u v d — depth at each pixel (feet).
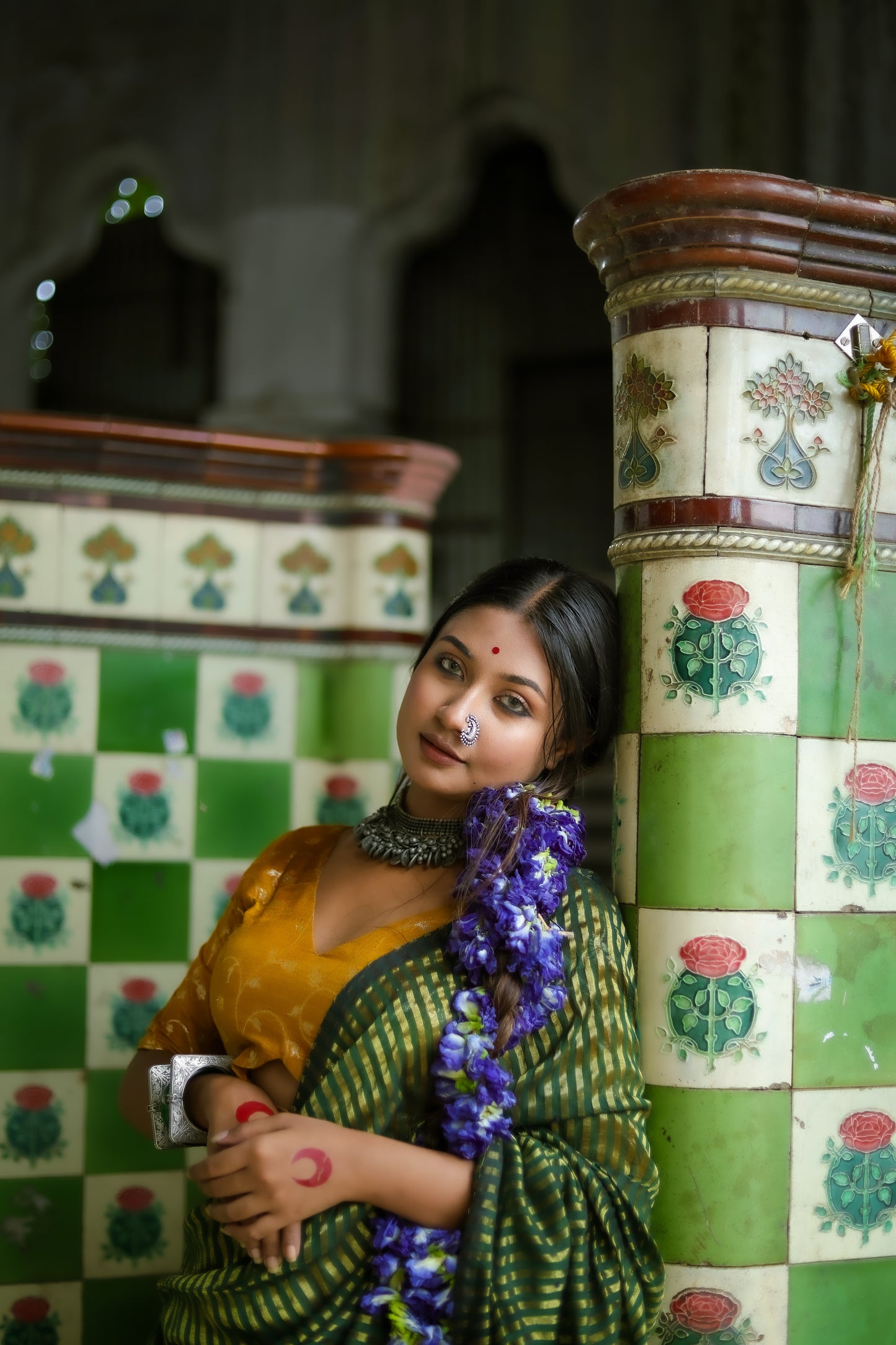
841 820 4.61
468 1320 3.91
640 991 4.53
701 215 4.44
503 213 28.99
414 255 27.68
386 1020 4.18
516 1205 3.95
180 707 8.07
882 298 4.71
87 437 7.77
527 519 28.89
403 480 8.31
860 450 4.68
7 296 28.76
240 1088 4.38
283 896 4.81
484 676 4.53
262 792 8.23
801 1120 4.50
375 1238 4.00
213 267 31.30
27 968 7.77
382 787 8.29
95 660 7.94
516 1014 4.09
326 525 8.39
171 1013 5.19
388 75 25.77
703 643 4.50
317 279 26.35
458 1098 4.04
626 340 4.72
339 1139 3.98
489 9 24.82
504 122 24.88
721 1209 4.41
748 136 22.26
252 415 26.66
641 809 4.59
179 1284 4.32
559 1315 4.01
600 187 23.68
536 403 28.99
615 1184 4.09
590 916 4.38
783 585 4.56
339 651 8.35
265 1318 4.01
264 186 26.68
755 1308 4.42
